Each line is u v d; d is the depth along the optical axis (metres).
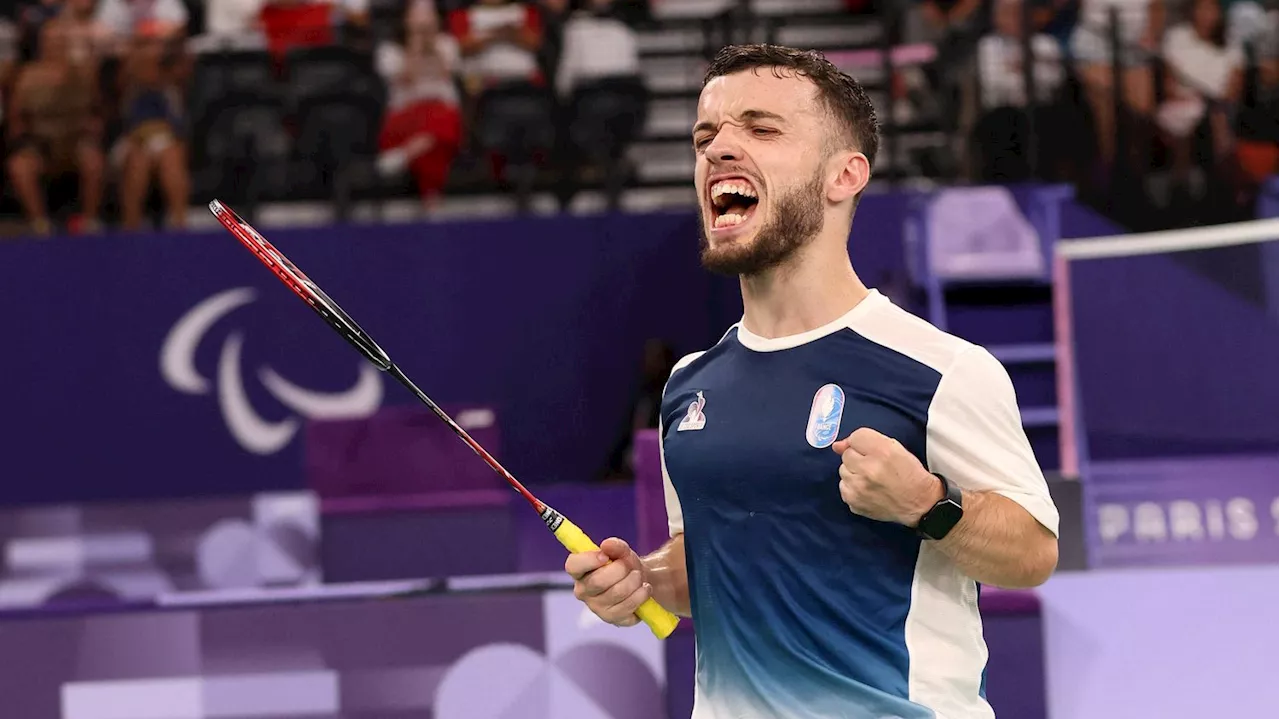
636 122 24.80
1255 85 23.61
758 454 6.69
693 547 7.02
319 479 14.80
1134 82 23.59
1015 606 12.50
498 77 24.98
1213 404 18.36
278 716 12.37
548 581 12.73
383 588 12.88
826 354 6.76
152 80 24.09
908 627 6.55
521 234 21.31
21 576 14.58
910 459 6.01
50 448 20.64
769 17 26.78
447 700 12.30
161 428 20.67
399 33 25.41
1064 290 18.72
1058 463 19.36
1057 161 23.31
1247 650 12.62
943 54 24.22
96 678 12.43
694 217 21.47
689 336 21.39
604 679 12.24
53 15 25.28
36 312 20.75
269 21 25.53
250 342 20.80
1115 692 12.44
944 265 20.48
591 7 25.50
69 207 24.42
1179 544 15.32
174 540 14.70
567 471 21.11
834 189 6.83
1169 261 18.52
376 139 24.48
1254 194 22.19
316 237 20.95
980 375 6.53
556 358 21.20
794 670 6.63
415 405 20.98
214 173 24.34
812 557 6.59
